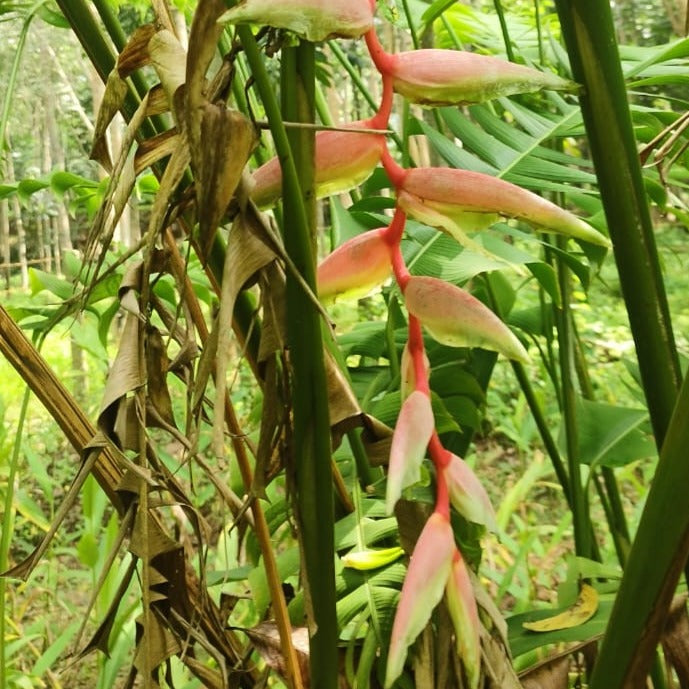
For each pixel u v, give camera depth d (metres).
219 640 0.63
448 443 0.99
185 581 0.54
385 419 0.81
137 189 1.23
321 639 0.50
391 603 0.64
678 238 5.11
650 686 0.80
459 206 0.48
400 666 0.44
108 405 0.46
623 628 0.50
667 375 0.55
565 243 1.01
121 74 0.46
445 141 0.96
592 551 1.22
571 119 0.98
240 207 0.43
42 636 1.76
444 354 1.00
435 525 0.47
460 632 0.47
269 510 0.83
